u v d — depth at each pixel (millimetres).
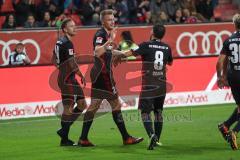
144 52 28641
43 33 46562
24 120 39219
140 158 26516
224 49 28406
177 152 27781
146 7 56469
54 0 54406
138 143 30406
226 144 29641
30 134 33875
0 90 39656
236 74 28078
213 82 44781
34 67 40594
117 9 54594
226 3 63625
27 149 29234
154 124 29328
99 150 28625
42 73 40719
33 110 40250
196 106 43906
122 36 44344
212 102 44594
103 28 28641
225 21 52688
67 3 54250
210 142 30281
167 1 57188
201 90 44344
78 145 29891
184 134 32781
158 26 28812
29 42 46219
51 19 52750
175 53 50844
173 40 50688
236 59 27984
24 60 43656
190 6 57969
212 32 52156
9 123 38062
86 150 28688
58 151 28547
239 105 28547
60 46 29172
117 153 27781
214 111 41438
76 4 54562
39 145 30297
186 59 44344
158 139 29344
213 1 62844
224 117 38781
